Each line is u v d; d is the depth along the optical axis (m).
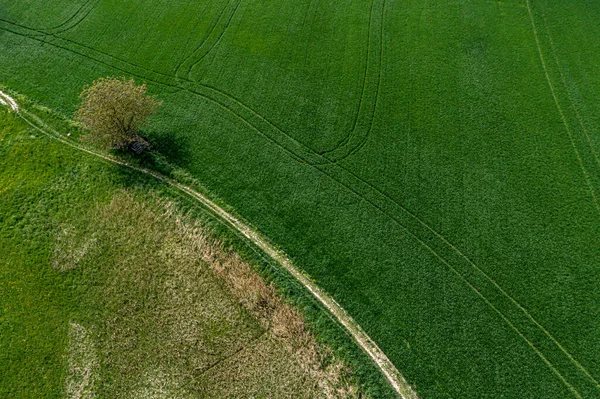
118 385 21.67
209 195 28.00
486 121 30.81
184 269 25.02
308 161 29.56
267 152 30.12
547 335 22.42
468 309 23.38
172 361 22.20
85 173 29.11
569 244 25.14
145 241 26.12
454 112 31.45
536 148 29.20
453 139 30.06
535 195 27.14
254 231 26.45
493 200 27.11
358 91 33.12
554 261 24.62
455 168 28.67
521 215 26.41
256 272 24.59
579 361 21.62
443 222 26.42
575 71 32.97
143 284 24.59
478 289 24.00
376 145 30.11
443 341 22.45
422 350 22.22
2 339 23.14
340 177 28.73
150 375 21.84
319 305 23.53
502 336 22.50
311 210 27.25
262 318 23.19
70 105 33.12
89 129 28.08
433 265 24.91
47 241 26.39
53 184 28.77
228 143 30.64
